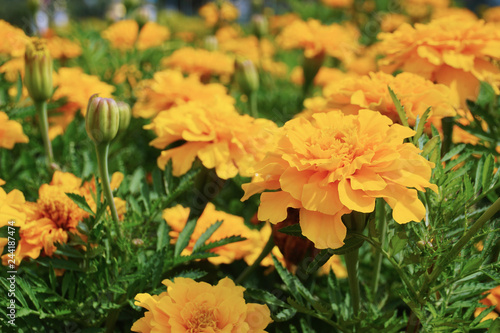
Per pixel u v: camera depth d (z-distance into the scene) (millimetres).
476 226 254
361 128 265
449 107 309
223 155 317
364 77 323
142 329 260
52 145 388
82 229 287
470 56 337
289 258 302
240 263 354
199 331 254
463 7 1084
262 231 341
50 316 281
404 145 257
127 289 288
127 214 317
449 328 263
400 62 359
